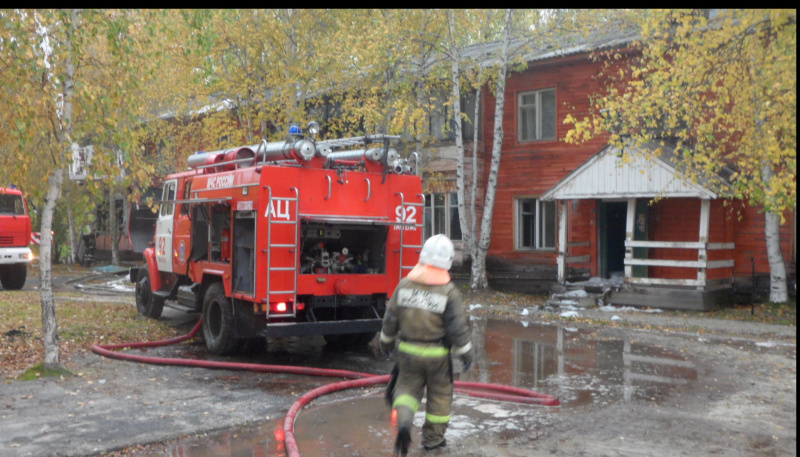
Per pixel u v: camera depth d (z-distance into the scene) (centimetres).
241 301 898
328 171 884
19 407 633
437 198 2017
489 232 1766
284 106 1822
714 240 1546
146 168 847
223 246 943
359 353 973
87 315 1252
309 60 1797
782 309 1342
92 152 819
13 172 784
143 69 862
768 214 1390
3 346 925
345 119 1783
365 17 1794
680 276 1627
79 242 2909
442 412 519
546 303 1527
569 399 695
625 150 1438
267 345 1034
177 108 2048
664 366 863
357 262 941
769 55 969
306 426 592
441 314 513
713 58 1050
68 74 769
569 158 1806
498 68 1803
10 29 722
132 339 1032
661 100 1127
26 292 1708
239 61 1897
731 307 1459
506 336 1110
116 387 720
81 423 585
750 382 771
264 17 1745
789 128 952
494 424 601
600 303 1484
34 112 738
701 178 1366
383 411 643
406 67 1808
